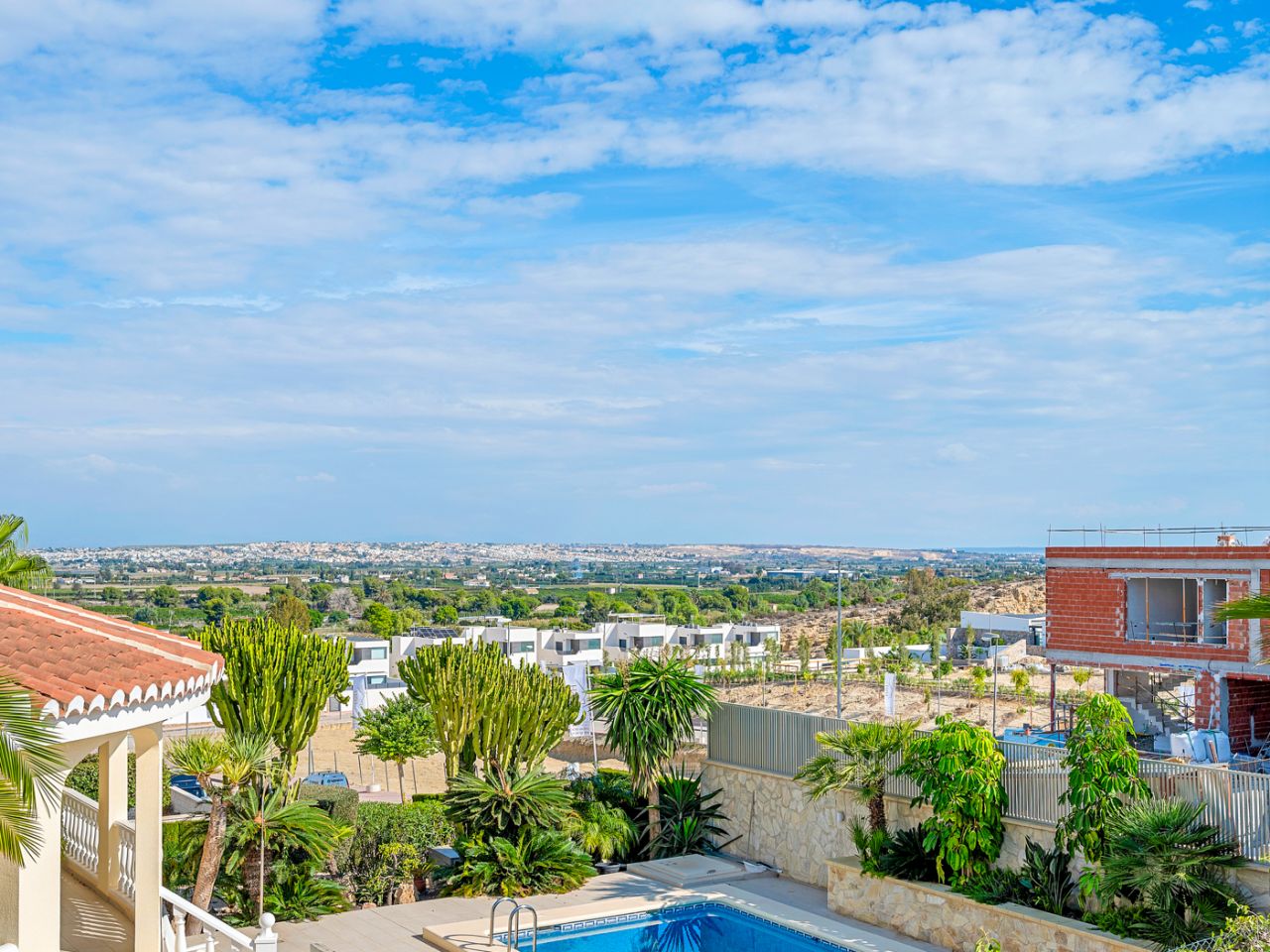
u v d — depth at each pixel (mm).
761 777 26078
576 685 41969
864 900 21594
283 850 21453
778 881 24703
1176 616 32094
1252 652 29000
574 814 25500
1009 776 20703
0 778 9961
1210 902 16859
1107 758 18531
